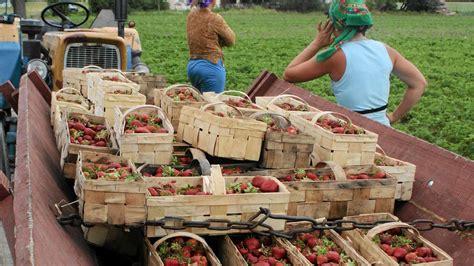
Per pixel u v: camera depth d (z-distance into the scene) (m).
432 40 45.00
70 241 3.21
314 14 81.31
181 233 3.30
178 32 44.50
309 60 6.20
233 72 22.39
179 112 5.03
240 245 3.55
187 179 3.71
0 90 6.84
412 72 6.23
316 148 4.45
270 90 6.94
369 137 4.32
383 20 71.25
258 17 72.88
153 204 3.33
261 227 3.53
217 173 3.56
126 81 6.12
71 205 3.64
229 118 4.21
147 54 28.16
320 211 3.89
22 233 2.64
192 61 9.22
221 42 9.33
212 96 5.53
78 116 4.87
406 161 4.61
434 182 4.24
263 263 3.29
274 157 4.23
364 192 3.97
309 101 6.17
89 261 3.22
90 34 8.77
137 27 49.03
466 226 3.73
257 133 4.22
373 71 5.92
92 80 6.15
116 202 3.26
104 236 3.53
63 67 8.61
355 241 3.62
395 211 4.37
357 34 6.03
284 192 3.57
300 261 3.30
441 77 23.92
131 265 3.76
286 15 77.81
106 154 3.74
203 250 3.39
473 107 16.52
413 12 85.19
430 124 14.53
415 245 3.63
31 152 3.88
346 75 5.93
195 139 4.41
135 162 4.14
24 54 8.81
